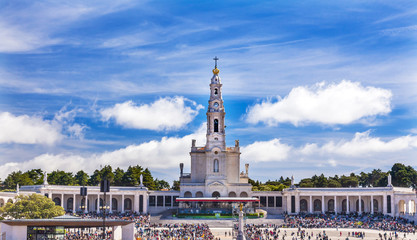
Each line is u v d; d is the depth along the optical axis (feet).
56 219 430.20
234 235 551.59
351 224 630.74
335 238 547.49
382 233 577.84
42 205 539.29
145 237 535.19
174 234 558.56
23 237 415.23
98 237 487.61
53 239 419.33
